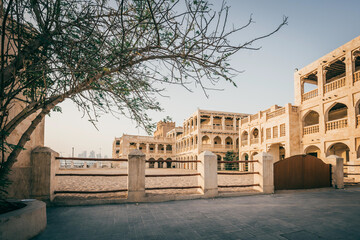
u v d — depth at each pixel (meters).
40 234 3.69
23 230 3.33
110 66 3.33
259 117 25.53
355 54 14.85
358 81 14.14
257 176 8.47
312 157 9.65
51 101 3.81
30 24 3.02
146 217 4.78
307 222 4.46
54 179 6.08
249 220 4.59
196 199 6.93
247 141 29.08
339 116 19.59
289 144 19.41
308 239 3.56
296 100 20.36
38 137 6.52
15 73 3.43
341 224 4.34
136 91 3.82
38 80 4.03
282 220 4.61
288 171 8.96
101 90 4.02
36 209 3.65
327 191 9.14
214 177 7.35
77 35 3.14
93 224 4.25
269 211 5.39
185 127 44.97
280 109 21.36
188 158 42.00
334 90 16.05
